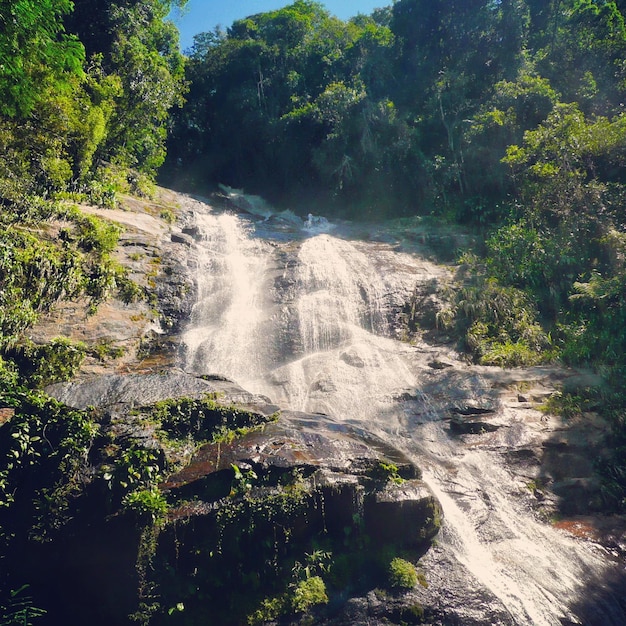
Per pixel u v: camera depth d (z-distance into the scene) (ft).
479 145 64.69
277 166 102.37
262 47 117.91
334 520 20.59
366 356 35.73
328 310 41.22
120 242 45.27
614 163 51.11
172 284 43.68
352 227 69.05
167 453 21.38
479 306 40.63
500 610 18.94
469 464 26.58
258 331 38.93
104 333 36.14
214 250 52.21
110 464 20.65
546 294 43.55
